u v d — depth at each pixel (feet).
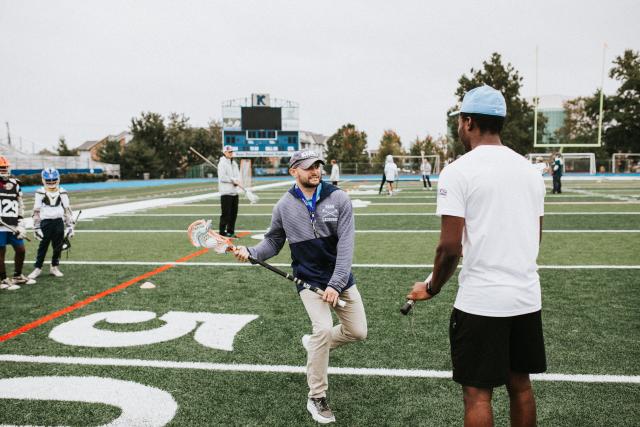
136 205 58.59
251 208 52.95
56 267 21.97
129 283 20.36
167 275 21.72
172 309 16.75
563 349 12.67
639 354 12.27
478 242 6.99
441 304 16.80
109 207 56.13
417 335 13.97
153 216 46.21
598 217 38.96
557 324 14.49
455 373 7.36
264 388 11.08
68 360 12.62
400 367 11.94
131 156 179.01
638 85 160.35
